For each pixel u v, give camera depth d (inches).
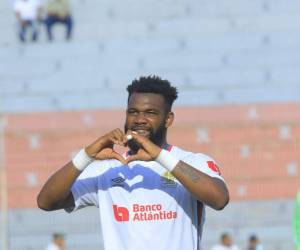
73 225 1819.6
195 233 423.5
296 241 820.0
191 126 1931.6
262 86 2151.8
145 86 422.6
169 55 2282.2
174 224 418.6
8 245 1690.5
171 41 2332.7
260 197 1862.7
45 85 2220.7
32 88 2210.9
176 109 1975.9
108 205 424.5
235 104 2034.9
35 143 1923.0
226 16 2425.0
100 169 429.7
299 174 1883.6
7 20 2493.8
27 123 1977.1
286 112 1975.9
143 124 418.6
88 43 2330.2
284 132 1915.6
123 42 2330.2
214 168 426.6
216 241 1786.4
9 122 1973.4
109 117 1990.7
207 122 1946.4
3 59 2290.8
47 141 1927.9
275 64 2224.4
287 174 1886.1
